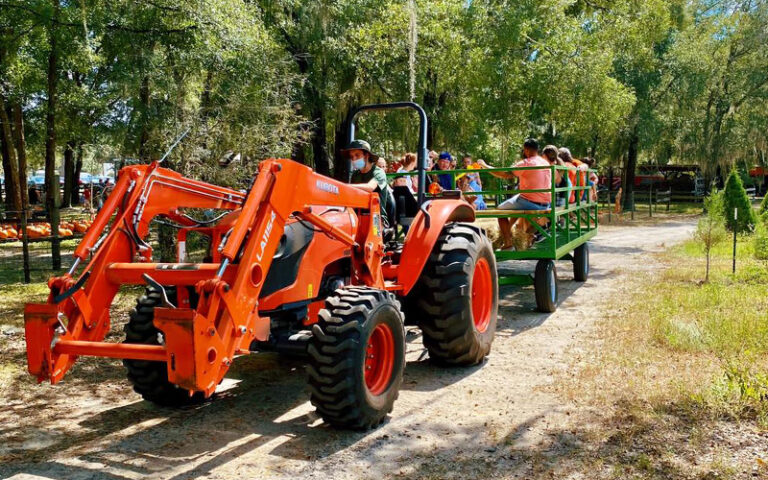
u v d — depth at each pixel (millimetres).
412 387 5461
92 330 4270
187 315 3604
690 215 28672
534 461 3930
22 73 17469
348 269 5523
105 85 17156
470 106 19172
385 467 3930
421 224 5691
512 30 16391
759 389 4707
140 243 4543
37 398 5328
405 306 6074
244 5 11477
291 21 15367
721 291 8594
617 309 8180
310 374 4301
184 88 11078
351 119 6293
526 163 8281
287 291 4590
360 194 5191
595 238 18422
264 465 3982
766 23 29656
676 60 29703
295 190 4395
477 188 10672
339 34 16266
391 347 4754
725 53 30891
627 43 22047
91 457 4129
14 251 16203
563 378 5484
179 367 3633
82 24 10664
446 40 16500
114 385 5652
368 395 4418
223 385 5617
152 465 4004
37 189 37344
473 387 5406
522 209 8242
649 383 5184
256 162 9969
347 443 4309
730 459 3830
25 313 4008
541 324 7590
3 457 4145
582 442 4180
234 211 5148
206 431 4562
